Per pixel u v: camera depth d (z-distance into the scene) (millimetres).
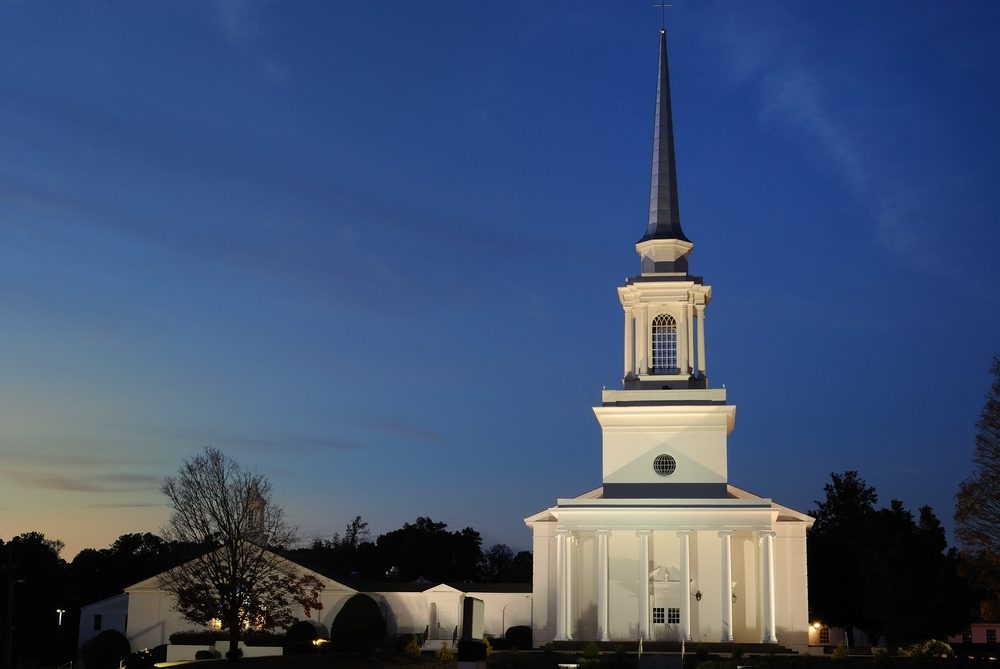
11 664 119250
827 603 107000
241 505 78812
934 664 61938
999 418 70250
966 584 100438
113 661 86875
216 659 74688
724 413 78938
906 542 101000
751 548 77438
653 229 84188
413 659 66688
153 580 91500
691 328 81938
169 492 78812
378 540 180125
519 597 91000
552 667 63281
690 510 75812
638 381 80938
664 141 86375
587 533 78125
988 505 69688
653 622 76250
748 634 76000
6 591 129625
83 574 144750
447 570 170500
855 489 123000
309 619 90375
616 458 79750
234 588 74250
